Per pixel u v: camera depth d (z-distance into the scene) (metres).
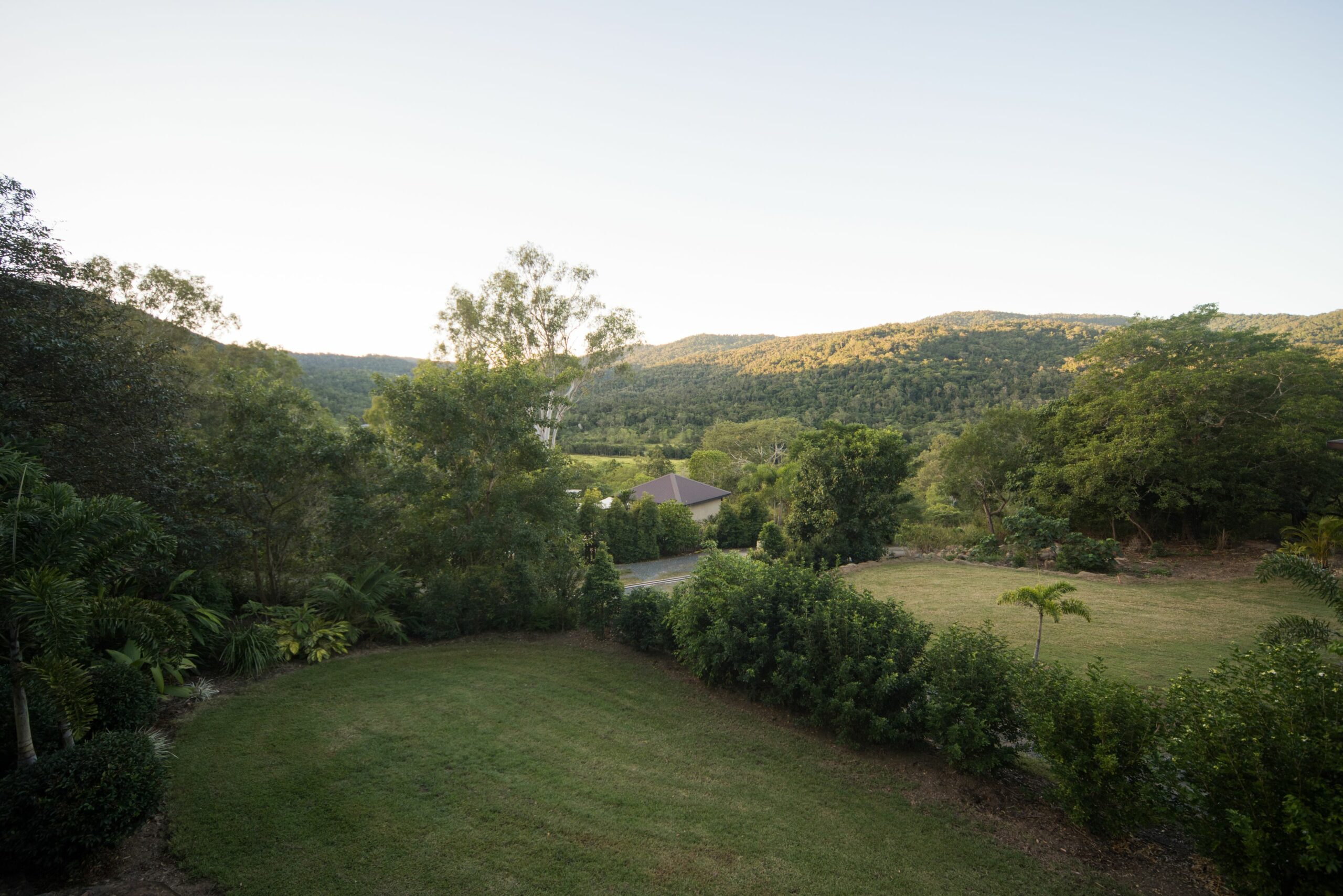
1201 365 23.81
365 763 6.78
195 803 5.72
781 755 7.77
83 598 4.56
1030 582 19.58
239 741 7.09
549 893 4.84
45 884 4.55
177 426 10.73
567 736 7.97
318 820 5.62
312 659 10.26
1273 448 20.28
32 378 7.95
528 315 24.33
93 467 8.46
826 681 8.13
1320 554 16.83
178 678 8.38
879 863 5.53
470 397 13.84
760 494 41.00
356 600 11.73
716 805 6.45
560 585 13.74
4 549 4.40
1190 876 5.36
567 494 15.70
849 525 24.20
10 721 5.42
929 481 46.91
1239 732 4.80
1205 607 15.54
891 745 7.89
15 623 4.50
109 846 4.91
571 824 5.88
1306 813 4.15
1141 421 22.12
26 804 4.51
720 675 9.80
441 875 4.97
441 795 6.24
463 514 14.12
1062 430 26.41
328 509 12.20
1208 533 23.84
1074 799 5.76
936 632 13.69
